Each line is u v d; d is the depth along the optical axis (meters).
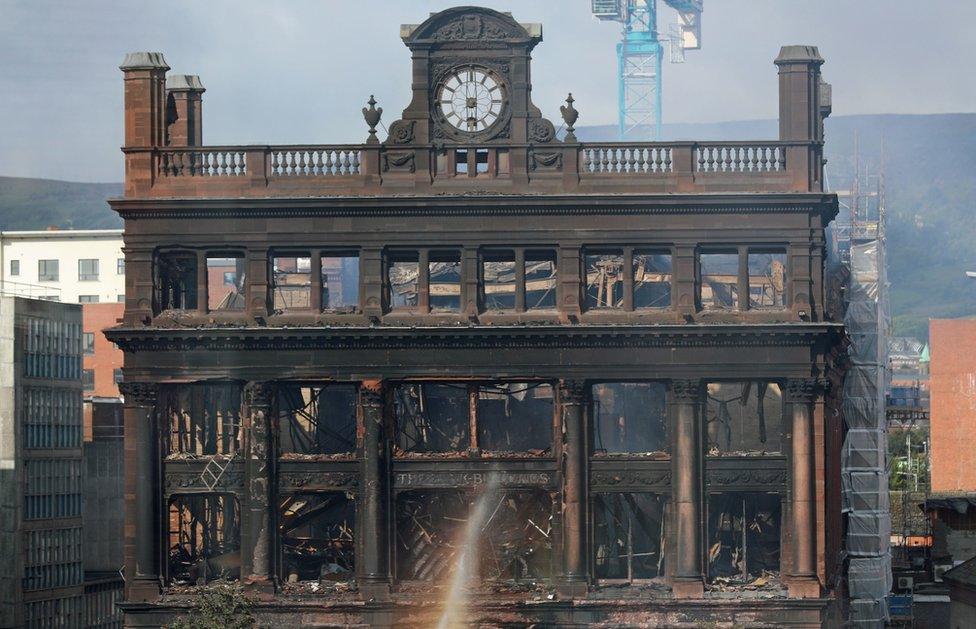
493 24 131.12
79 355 160.38
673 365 129.38
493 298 149.50
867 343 155.75
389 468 130.50
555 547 129.88
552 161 131.00
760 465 129.50
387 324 130.38
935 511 196.75
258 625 129.00
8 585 148.50
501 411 141.75
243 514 130.62
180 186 132.25
